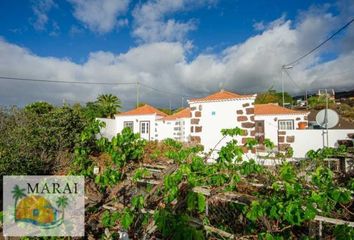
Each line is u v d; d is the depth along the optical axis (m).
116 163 4.17
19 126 11.87
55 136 12.25
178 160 4.56
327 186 3.11
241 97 13.74
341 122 25.08
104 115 37.91
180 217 2.65
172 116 28.02
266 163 8.59
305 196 2.78
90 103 38.62
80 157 4.79
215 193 4.04
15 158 9.29
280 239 2.99
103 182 3.98
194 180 3.43
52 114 14.27
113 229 4.41
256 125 21.45
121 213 3.66
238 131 5.14
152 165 5.80
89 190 4.98
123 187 4.60
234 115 13.90
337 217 4.03
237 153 4.25
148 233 3.75
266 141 6.08
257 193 4.18
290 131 14.62
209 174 3.92
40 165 10.04
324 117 11.88
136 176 4.10
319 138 14.07
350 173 7.24
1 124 11.51
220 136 13.93
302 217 2.38
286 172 3.46
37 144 11.06
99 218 4.72
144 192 4.32
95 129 4.79
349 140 13.20
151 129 27.83
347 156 8.16
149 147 7.57
